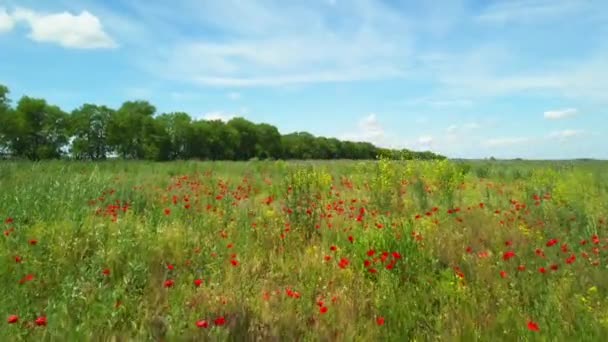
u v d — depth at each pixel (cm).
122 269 524
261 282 525
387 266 527
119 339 356
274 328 381
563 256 603
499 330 393
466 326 385
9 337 341
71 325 367
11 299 413
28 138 5447
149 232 666
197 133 7400
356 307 446
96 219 722
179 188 1269
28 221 720
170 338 353
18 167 1494
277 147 9594
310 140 10869
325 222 805
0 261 501
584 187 1241
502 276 510
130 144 6362
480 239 695
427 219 826
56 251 555
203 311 418
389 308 443
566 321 409
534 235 721
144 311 415
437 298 470
